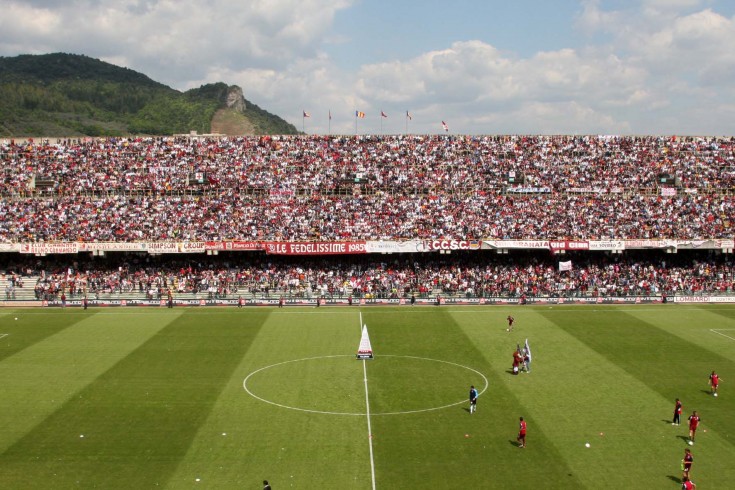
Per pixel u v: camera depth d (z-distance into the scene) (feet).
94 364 223.10
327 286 335.26
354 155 416.05
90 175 393.09
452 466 150.51
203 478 144.87
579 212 369.91
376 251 341.62
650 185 393.09
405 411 182.50
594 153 417.28
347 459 153.79
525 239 347.97
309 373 214.28
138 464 151.23
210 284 335.67
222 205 374.22
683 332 266.98
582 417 178.09
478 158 414.62
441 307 315.58
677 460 153.69
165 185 387.34
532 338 257.75
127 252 360.28
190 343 249.55
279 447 160.04
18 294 328.70
